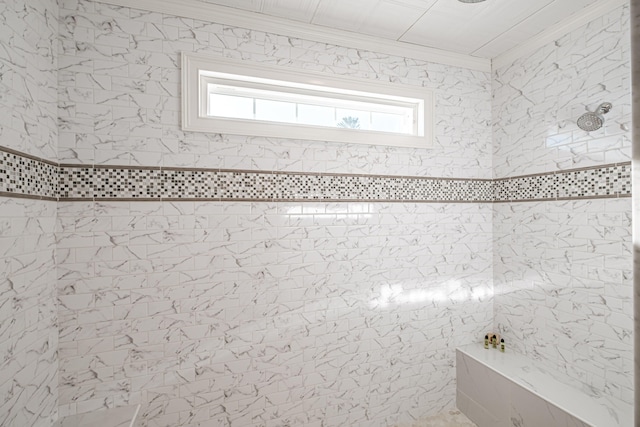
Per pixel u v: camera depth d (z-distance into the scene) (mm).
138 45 1784
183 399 1849
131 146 1771
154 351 1807
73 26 1690
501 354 2314
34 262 1469
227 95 2066
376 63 2225
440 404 2383
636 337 394
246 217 1959
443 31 2129
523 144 2285
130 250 1771
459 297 2430
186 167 1857
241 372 1946
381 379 2238
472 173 2463
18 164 1354
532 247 2221
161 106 1818
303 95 2160
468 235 2453
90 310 1714
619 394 1742
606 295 1810
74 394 1690
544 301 2145
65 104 1676
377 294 2230
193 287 1868
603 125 1828
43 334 1541
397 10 1920
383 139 2227
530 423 1874
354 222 2180
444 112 2393
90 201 1712
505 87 2420
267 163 2000
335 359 2135
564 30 2025
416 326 2324
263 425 1986
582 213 1932
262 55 1984
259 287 1982
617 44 1771
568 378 1986
